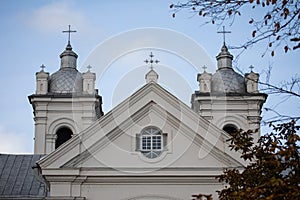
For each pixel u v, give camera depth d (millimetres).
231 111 43094
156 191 27703
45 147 43219
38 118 43688
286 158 16344
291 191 15492
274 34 13461
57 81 45281
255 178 17500
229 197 17078
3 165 34281
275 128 17578
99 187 27703
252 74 42594
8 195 31141
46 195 30891
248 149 18531
